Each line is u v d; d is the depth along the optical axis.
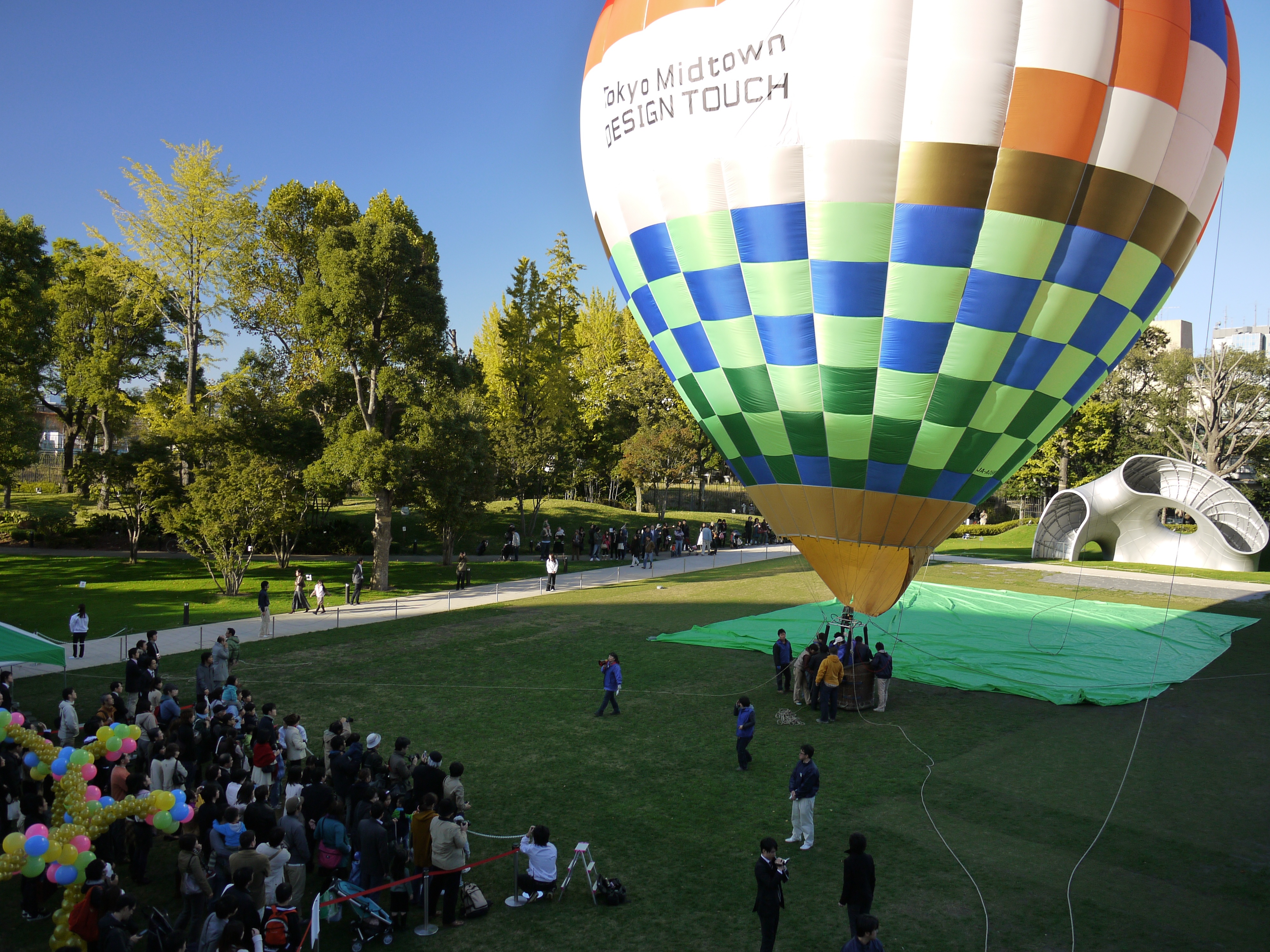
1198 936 8.91
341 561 40.41
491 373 75.25
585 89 14.63
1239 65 13.07
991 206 11.70
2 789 10.53
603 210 14.72
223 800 9.88
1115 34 11.55
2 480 34.94
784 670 18.31
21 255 36.56
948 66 11.31
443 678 19.14
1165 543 40.88
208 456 35.16
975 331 12.33
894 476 13.48
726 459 15.39
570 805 12.24
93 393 47.03
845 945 8.19
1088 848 10.93
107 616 25.97
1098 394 58.53
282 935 7.91
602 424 71.38
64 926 8.22
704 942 8.80
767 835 11.29
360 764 11.16
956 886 9.93
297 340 44.84
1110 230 12.11
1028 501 65.88
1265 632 24.61
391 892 9.13
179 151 39.50
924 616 26.53
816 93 11.68
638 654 21.66
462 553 33.59
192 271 40.62
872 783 13.10
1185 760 14.16
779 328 13.00
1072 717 16.56
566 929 9.09
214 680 16.23
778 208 12.27
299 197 43.41
